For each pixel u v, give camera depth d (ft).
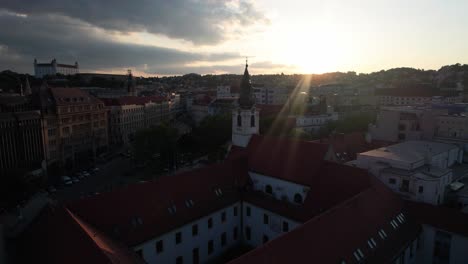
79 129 429.79
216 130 421.18
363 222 137.28
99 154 470.39
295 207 177.99
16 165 336.49
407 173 200.95
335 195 168.45
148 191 157.28
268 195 204.33
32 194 284.20
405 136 356.79
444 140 338.95
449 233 156.87
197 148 425.69
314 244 113.60
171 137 374.84
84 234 100.48
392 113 362.74
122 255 112.37
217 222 180.75
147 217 148.77
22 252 112.06
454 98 604.08
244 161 219.41
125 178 353.10
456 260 156.15
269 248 102.32
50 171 374.22
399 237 146.30
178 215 160.15
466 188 224.94
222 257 184.44
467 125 327.47
